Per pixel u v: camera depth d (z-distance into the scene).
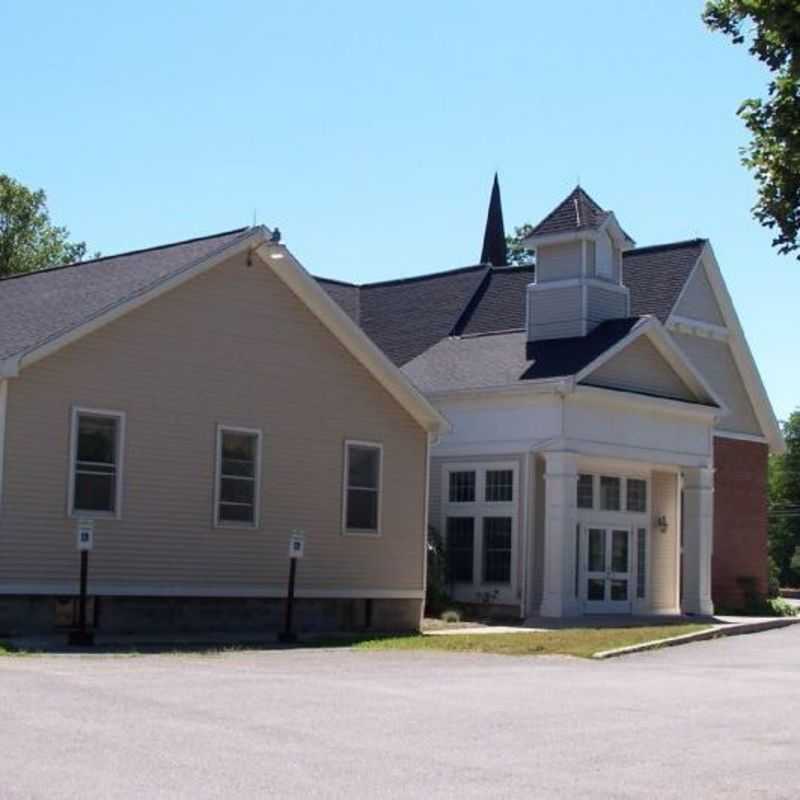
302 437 27.06
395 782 10.63
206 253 25.42
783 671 21.67
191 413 25.23
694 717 15.37
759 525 39.91
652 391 33.78
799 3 11.54
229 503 25.84
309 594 27.08
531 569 32.16
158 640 23.47
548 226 34.16
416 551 29.02
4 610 22.77
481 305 39.59
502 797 10.28
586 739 13.34
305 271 26.67
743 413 39.81
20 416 22.88
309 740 12.39
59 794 9.54
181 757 11.16
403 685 17.23
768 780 11.56
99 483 23.95
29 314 25.12
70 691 14.76
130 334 24.38
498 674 19.42
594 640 25.59
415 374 35.06
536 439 31.89
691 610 34.59
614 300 34.22
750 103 12.41
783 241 12.42
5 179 58.00
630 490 34.72
